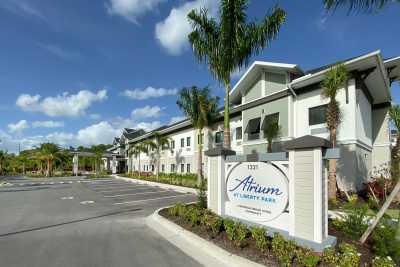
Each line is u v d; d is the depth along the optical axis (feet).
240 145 81.97
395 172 41.39
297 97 60.34
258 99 68.85
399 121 50.19
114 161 196.13
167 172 125.29
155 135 119.55
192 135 106.83
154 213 36.32
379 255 17.69
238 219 26.04
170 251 21.88
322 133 54.29
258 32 37.29
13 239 25.76
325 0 20.70
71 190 75.66
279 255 17.98
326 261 16.66
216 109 77.56
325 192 19.88
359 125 50.96
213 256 20.45
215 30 39.68
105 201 52.44
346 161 49.32
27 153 223.92
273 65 63.77
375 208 35.35
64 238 25.99
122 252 21.74
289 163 21.17
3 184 101.91
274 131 62.34
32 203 50.47
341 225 23.32
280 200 22.18
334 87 44.11
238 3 36.01
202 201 35.37
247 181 25.82
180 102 76.54
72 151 198.80
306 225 19.61
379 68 47.78
